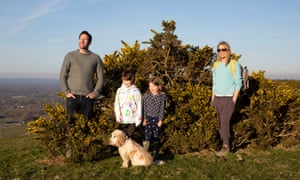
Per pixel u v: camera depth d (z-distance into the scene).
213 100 6.39
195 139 6.38
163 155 6.43
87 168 5.49
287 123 7.27
